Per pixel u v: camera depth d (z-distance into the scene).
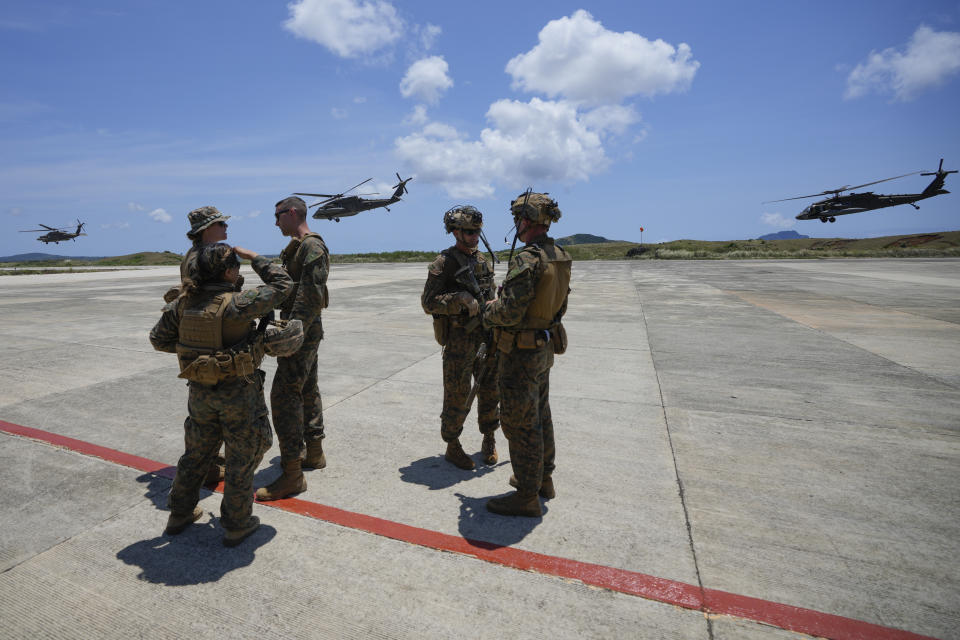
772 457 3.22
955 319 8.26
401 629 1.79
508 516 2.56
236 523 2.28
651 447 3.40
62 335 7.47
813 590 1.99
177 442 3.50
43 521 2.51
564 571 2.11
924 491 2.77
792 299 11.13
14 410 4.14
